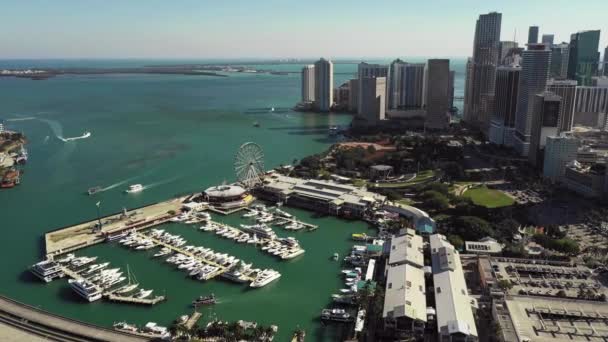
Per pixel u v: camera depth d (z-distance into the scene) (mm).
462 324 190000
